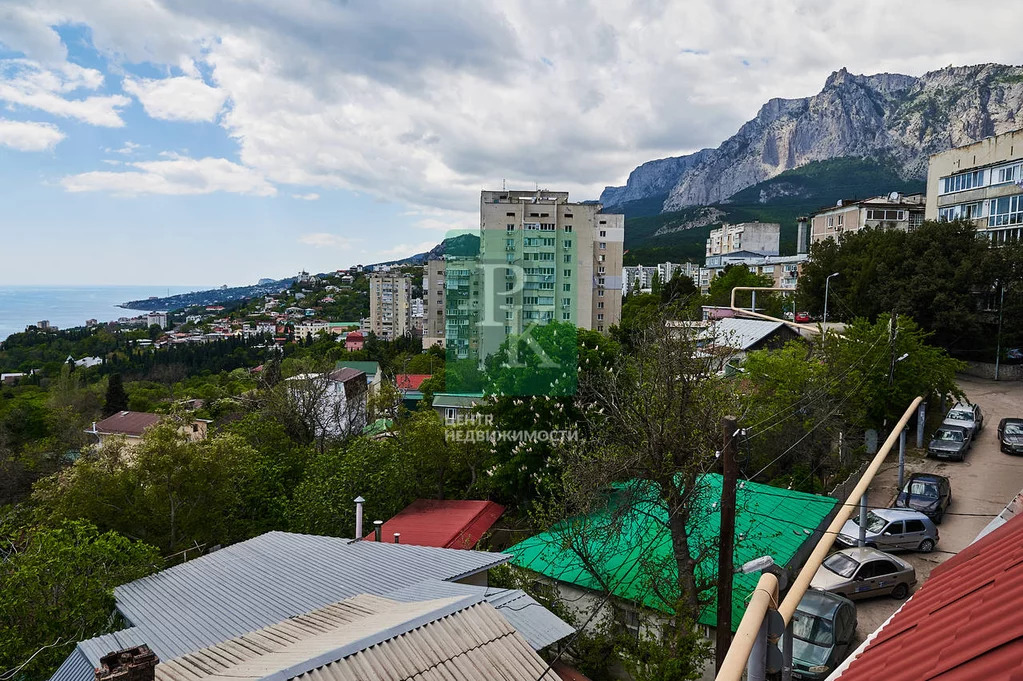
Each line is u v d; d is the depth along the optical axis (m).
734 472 9.48
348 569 15.23
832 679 5.52
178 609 13.88
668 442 15.76
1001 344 39.25
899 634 5.43
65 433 54.69
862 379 25.31
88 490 21.16
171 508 21.50
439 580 14.28
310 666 8.38
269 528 24.88
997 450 26.53
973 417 28.31
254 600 13.98
